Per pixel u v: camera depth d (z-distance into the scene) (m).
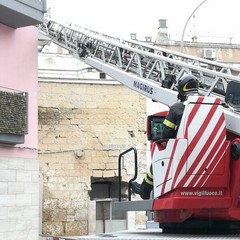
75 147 21.97
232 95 6.36
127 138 22.42
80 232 21.50
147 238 5.87
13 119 13.20
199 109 6.04
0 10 12.79
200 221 6.32
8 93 13.18
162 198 6.18
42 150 21.66
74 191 21.73
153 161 6.33
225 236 5.99
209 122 6.04
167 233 6.57
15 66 13.77
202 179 5.97
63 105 22.02
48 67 31.00
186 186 5.95
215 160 6.00
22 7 13.15
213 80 8.81
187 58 10.82
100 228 21.98
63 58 31.16
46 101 21.86
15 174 13.48
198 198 5.97
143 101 22.61
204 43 38.97
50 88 21.97
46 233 21.14
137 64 11.95
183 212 6.12
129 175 22.08
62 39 15.54
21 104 13.48
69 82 22.11
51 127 21.84
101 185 22.66
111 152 22.23
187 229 6.41
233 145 6.04
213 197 6.01
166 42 37.94
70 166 21.84
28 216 13.75
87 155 22.05
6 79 13.48
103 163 22.14
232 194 6.04
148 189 6.71
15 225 13.38
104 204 22.22
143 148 22.39
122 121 22.44
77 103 22.16
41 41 17.28
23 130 13.46
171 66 10.89
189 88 6.56
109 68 13.09
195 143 5.97
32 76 14.26
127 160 22.19
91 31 14.36
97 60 13.84
